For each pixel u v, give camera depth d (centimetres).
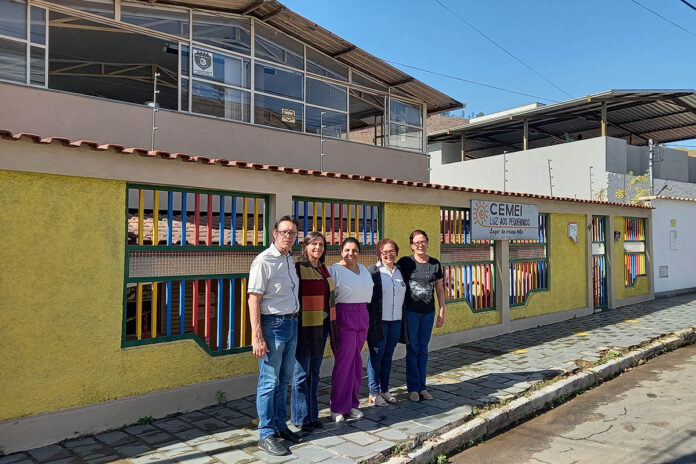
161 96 1068
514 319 979
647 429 530
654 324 1047
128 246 495
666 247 1509
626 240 1358
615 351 808
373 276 546
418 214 795
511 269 989
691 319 1105
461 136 2417
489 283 944
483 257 931
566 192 1942
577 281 1149
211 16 1106
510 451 483
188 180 526
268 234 603
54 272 447
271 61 1208
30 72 894
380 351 548
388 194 739
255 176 581
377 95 1474
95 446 441
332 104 1343
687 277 1589
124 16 995
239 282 593
